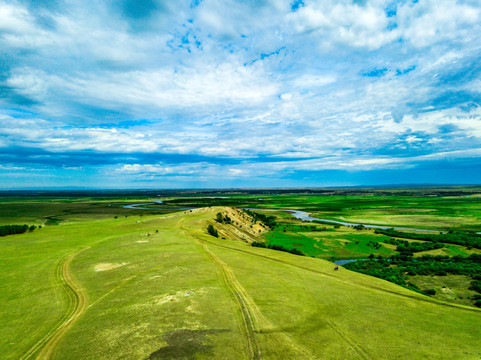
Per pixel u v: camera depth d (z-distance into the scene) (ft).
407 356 54.13
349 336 61.26
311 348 55.77
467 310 80.07
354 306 78.43
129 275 99.50
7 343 58.70
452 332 64.95
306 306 76.48
